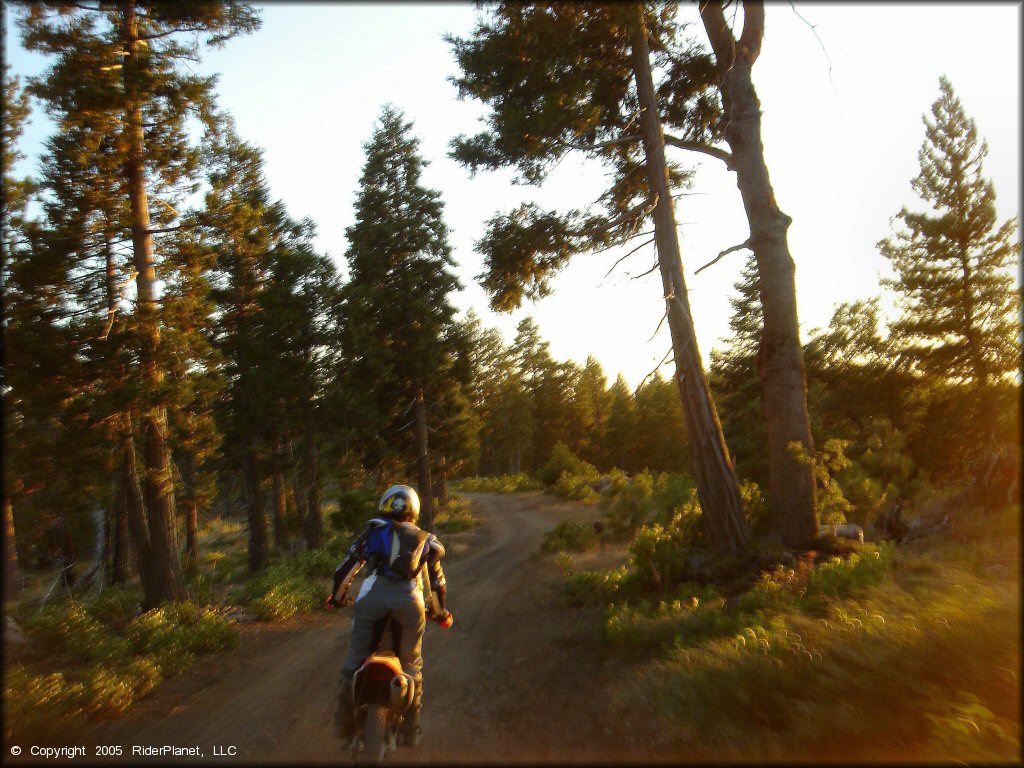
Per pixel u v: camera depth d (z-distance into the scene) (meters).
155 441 15.77
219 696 8.16
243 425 29.66
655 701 5.94
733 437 32.44
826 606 7.92
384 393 33.69
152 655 9.45
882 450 18.38
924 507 16.48
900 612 6.46
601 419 97.94
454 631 11.15
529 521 35.56
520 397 85.31
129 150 15.59
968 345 32.00
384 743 4.50
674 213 14.16
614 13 12.72
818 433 28.70
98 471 16.06
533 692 7.48
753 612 8.47
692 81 15.84
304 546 31.97
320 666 9.34
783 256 13.39
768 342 13.38
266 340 29.56
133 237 15.98
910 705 4.72
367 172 32.75
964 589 6.16
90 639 9.84
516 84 14.52
